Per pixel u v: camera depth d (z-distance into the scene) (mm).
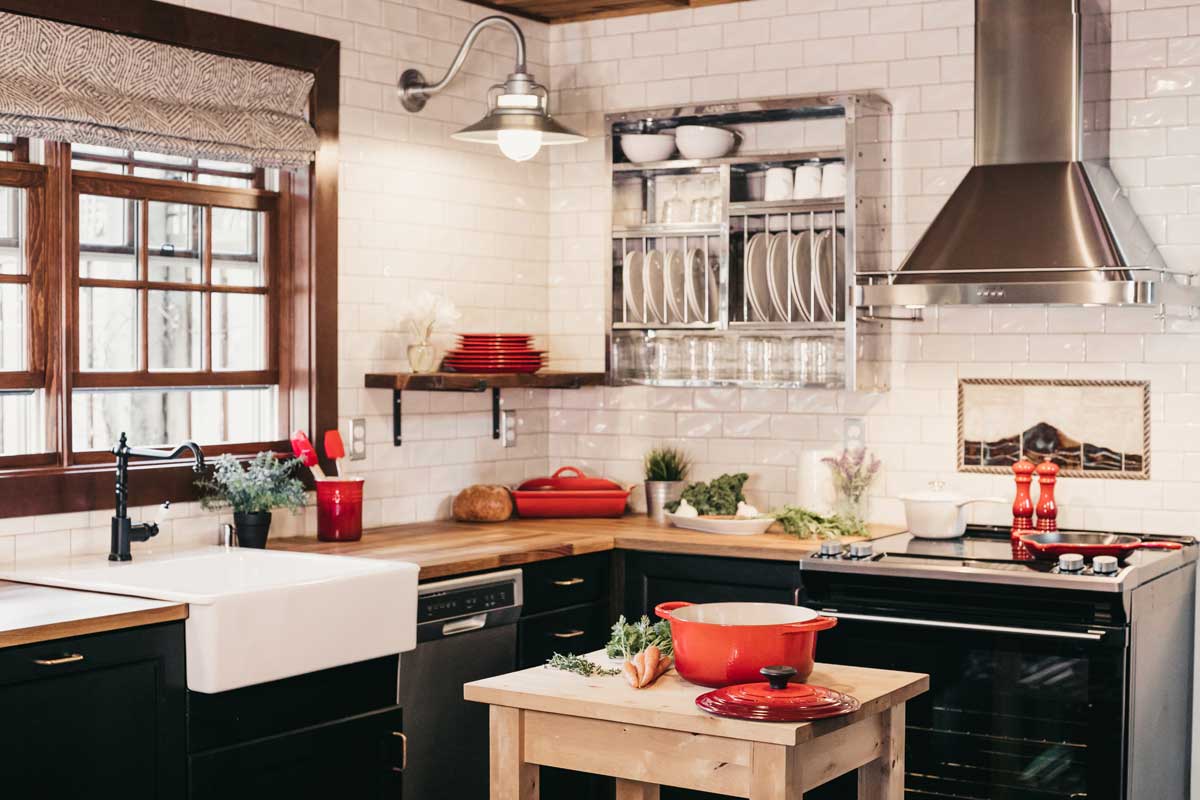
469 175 5453
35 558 3992
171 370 4512
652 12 5633
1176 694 4516
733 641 2795
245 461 4602
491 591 4402
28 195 4047
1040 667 4090
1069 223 4426
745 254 5176
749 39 5438
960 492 5062
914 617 4258
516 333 5512
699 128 5285
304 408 4812
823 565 4344
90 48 4070
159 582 3998
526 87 4582
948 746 4246
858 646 4363
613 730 2764
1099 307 4824
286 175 4832
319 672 3770
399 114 5129
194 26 4359
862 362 4965
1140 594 4082
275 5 4645
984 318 5008
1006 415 4980
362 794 3893
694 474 5602
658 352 5355
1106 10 4781
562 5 5586
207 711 3467
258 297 4805
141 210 4395
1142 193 4766
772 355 5121
